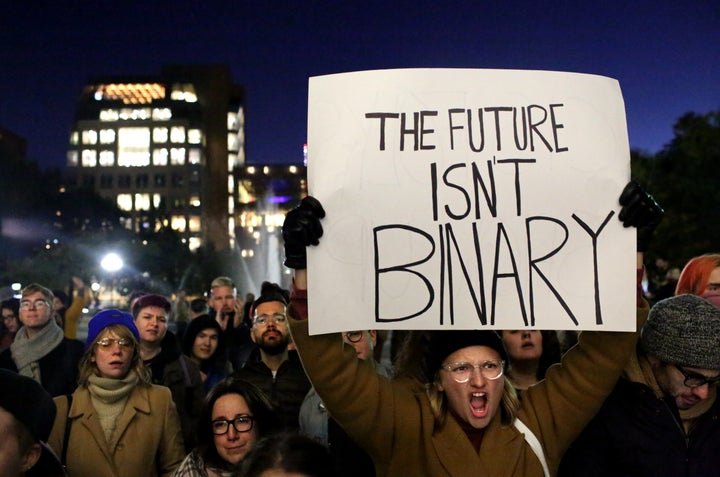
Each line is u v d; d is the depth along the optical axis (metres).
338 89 2.39
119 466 3.48
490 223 2.32
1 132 86.69
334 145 2.35
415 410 2.36
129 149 116.19
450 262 2.30
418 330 2.53
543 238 2.33
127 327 3.66
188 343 5.93
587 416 2.38
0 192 54.28
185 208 114.81
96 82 119.38
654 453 2.42
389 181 2.33
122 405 3.59
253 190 132.75
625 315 2.29
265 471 1.69
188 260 71.75
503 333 3.26
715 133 28.14
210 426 3.09
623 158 2.39
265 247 129.62
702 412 2.50
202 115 120.56
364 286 2.29
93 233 59.22
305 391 4.20
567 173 2.36
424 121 2.37
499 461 2.27
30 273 39.88
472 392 2.29
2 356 5.03
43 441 1.96
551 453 2.38
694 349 2.30
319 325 2.24
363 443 2.36
